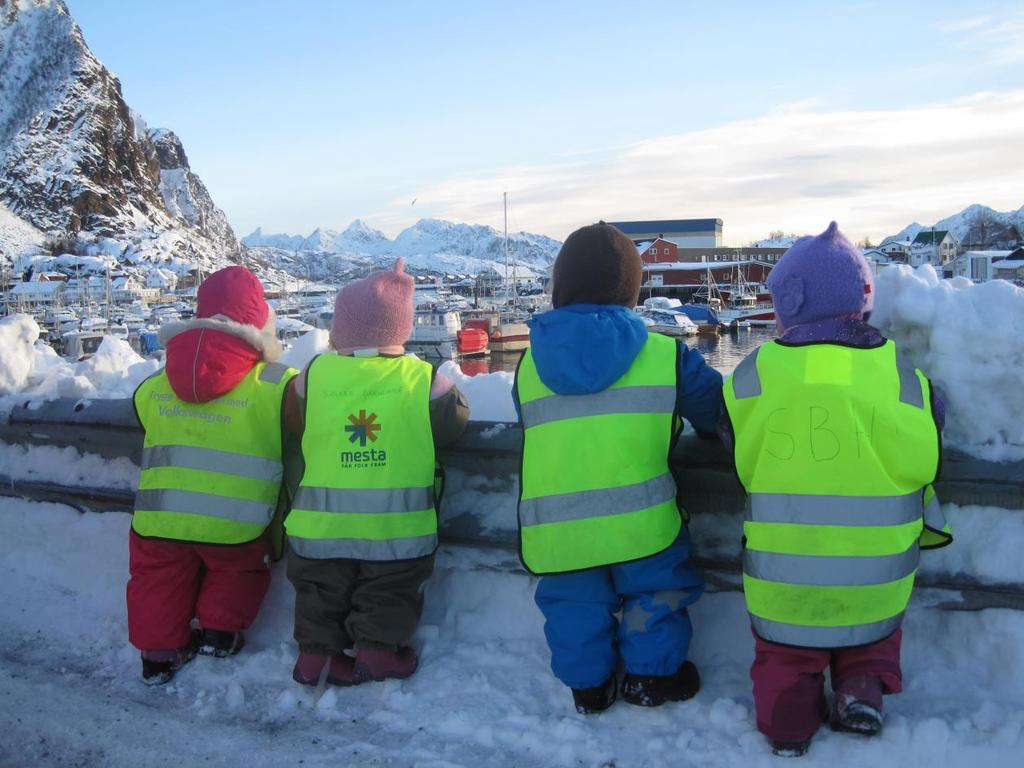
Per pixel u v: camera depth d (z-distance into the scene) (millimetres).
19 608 4004
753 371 2639
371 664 3094
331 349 3508
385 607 3105
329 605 3156
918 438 2461
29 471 4352
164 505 3361
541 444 2873
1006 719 2545
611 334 2812
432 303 103188
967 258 84500
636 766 2602
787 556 2488
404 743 2826
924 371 2859
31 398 4391
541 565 2836
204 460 3377
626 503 2754
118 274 166500
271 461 3479
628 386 2824
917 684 2766
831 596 2449
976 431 2754
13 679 3396
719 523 3082
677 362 2873
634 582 2797
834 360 2541
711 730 2711
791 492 2492
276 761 2779
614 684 2891
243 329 3412
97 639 3699
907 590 2518
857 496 2447
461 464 3420
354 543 3084
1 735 3018
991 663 2736
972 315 2732
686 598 2842
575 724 2799
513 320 74000
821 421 2479
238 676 3307
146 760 2832
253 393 3426
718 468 2988
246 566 3463
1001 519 2732
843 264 2652
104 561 4117
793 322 2725
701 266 105500
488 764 2693
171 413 3438
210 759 2814
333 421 3143
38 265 168750
